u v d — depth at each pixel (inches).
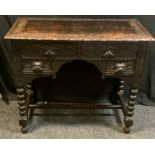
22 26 58.6
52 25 60.3
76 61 72.8
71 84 76.5
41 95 78.0
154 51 71.3
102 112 74.5
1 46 72.1
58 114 72.9
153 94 75.5
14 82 76.4
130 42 53.3
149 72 73.9
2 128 66.7
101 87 76.9
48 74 56.8
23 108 61.6
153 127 68.2
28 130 66.5
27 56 54.7
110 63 55.9
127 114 63.1
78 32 55.7
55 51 54.1
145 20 69.4
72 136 64.9
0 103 76.8
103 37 52.8
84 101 78.2
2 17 68.9
